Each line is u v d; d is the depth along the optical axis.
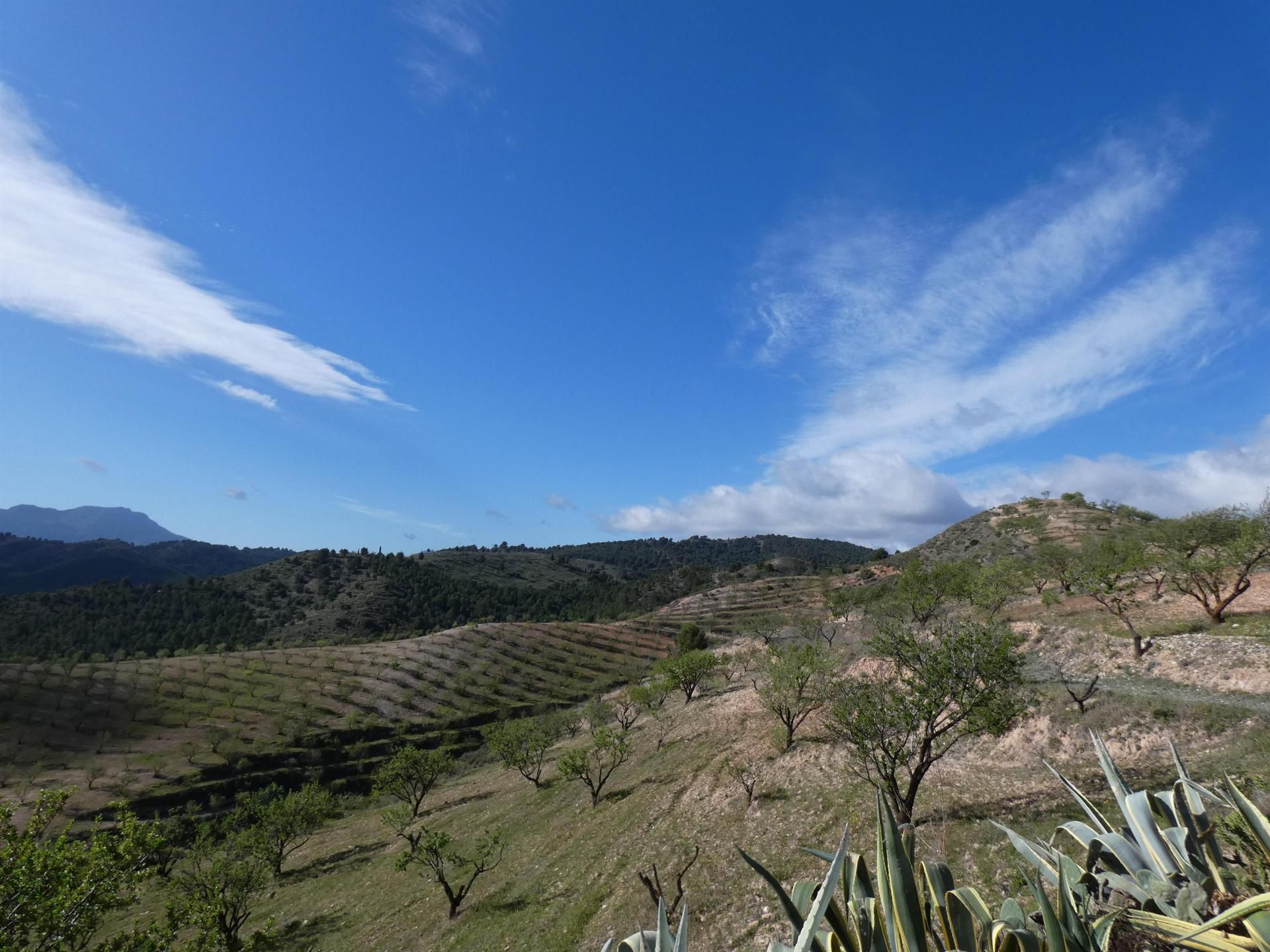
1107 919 2.64
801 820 20.38
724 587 155.38
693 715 46.44
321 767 75.50
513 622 144.38
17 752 71.44
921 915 2.47
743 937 14.87
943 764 21.58
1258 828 3.01
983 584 39.91
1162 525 35.41
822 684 30.23
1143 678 23.42
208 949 15.60
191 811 52.91
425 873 32.34
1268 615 26.02
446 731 86.38
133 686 95.06
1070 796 15.68
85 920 10.95
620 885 21.16
